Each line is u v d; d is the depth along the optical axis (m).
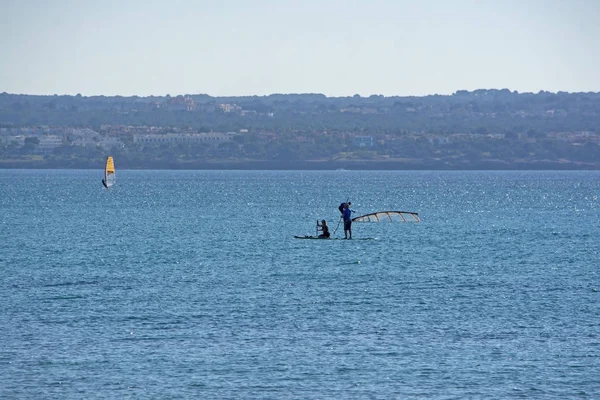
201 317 147.75
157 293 171.62
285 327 140.62
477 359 122.75
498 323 144.12
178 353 124.88
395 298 167.00
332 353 125.25
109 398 106.81
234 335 135.00
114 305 158.38
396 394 108.81
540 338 134.12
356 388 110.75
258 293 172.12
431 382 113.06
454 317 148.88
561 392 109.75
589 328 140.75
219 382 112.56
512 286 182.62
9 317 146.88
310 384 112.06
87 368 117.69
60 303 160.00
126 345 128.75
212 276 196.00
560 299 166.50
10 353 124.19
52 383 111.75
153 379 113.56
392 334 136.12
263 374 115.69
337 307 157.38
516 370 117.94
